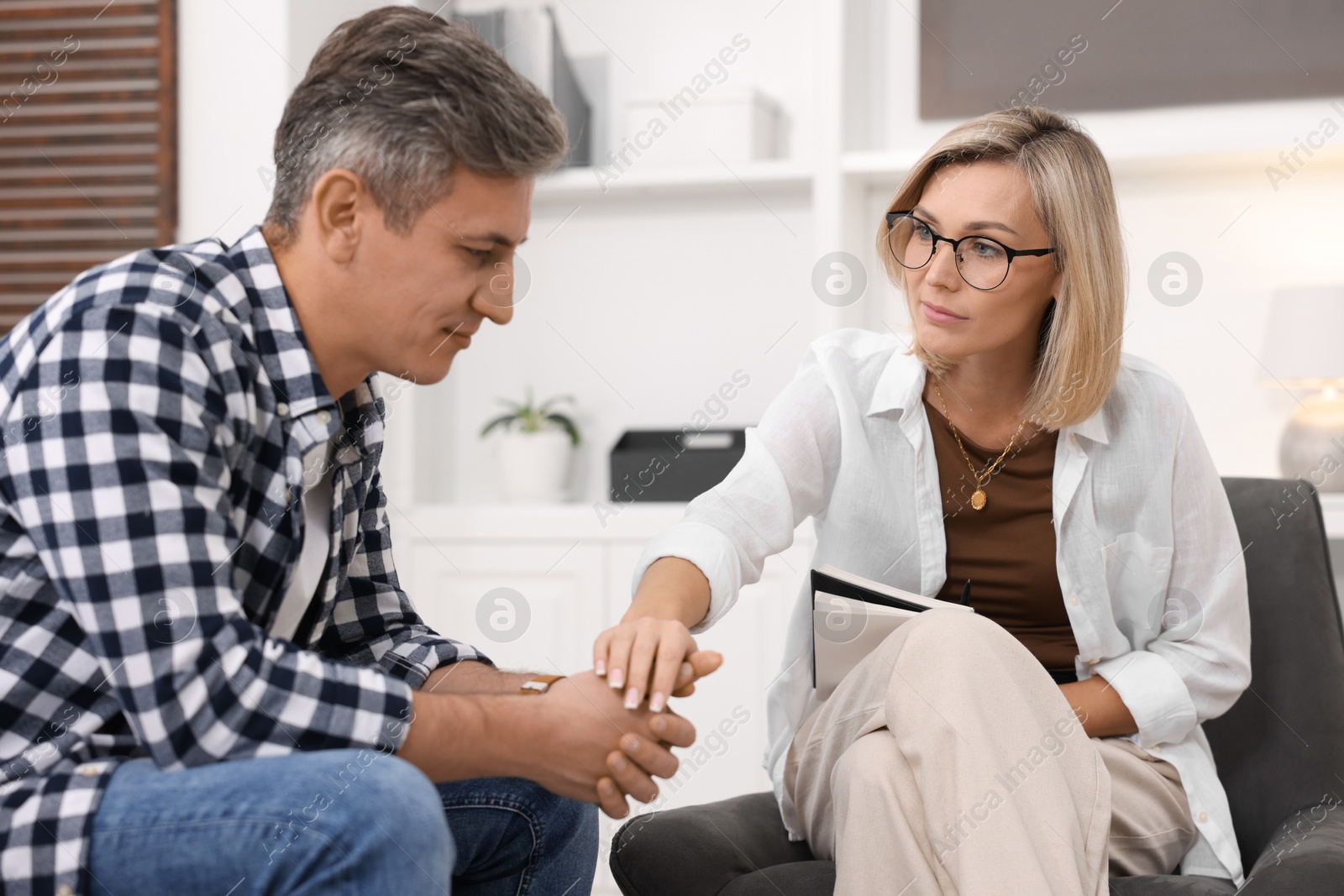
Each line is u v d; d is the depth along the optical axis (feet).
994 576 5.32
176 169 9.73
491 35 10.21
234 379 3.55
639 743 3.75
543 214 10.98
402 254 3.75
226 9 9.64
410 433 9.90
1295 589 5.61
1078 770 4.13
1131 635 5.44
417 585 9.84
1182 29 9.66
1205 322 9.68
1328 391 8.94
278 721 3.29
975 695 3.92
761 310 10.59
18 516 3.29
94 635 3.18
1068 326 5.00
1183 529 5.27
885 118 10.36
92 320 3.33
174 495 3.23
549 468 10.47
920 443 5.36
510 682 4.41
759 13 10.55
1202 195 9.66
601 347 10.92
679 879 4.60
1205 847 4.95
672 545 4.77
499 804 4.38
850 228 9.84
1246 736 5.48
